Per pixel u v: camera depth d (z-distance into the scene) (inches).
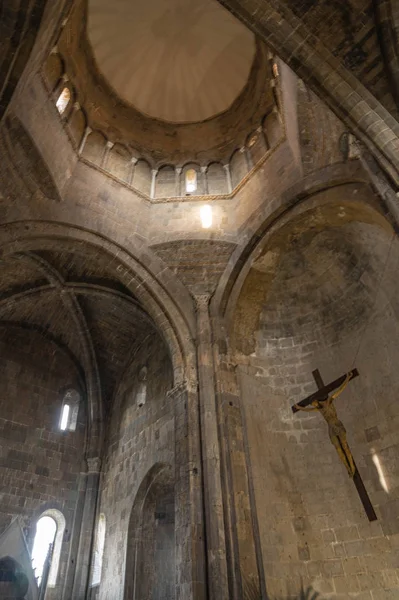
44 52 436.5
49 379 781.3
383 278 498.0
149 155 711.7
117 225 608.4
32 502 670.5
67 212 566.6
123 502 644.7
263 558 426.9
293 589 427.2
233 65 688.4
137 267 598.5
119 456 713.0
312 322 575.8
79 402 800.9
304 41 373.1
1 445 683.4
